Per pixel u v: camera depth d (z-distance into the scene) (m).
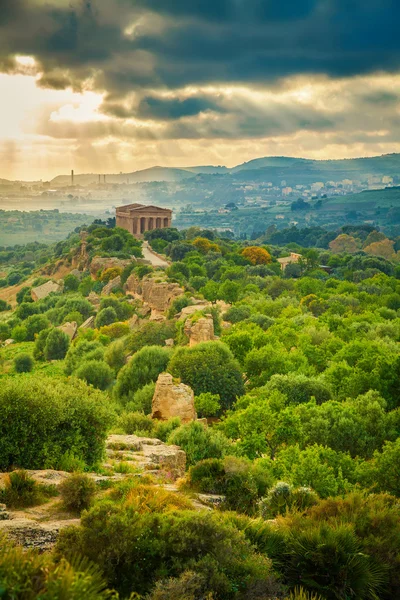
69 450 27.12
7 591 9.95
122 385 73.50
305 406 47.16
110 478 24.83
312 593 16.16
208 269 179.25
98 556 14.83
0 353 127.06
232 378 66.69
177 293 128.00
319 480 31.38
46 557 11.74
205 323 84.12
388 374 57.94
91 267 197.25
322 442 42.19
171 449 33.78
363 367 65.19
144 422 44.44
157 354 74.81
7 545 12.33
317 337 86.31
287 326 91.56
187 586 14.05
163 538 15.64
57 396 28.47
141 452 32.56
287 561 17.00
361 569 16.34
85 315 152.75
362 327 93.94
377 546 17.47
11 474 20.70
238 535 16.53
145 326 98.44
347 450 41.34
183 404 50.50
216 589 14.50
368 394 50.66
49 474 23.88
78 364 99.81
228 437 46.00
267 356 70.62
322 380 60.88
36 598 10.07
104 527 15.58
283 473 34.66
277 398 50.12
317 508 19.67
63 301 167.88
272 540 17.59
